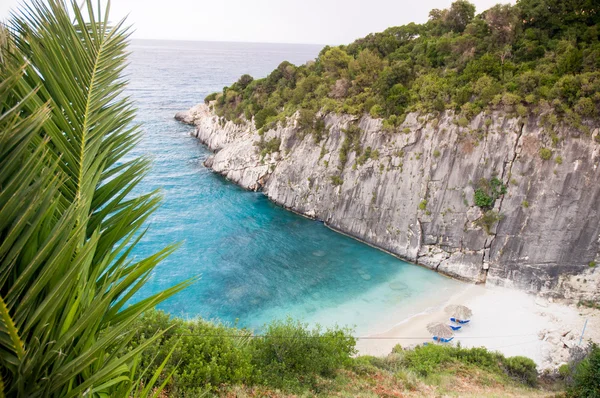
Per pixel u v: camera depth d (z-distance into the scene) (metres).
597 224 40.50
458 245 47.53
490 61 51.78
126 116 5.32
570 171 42.28
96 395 4.63
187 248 50.94
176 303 40.16
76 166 4.35
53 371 3.11
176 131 108.31
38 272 3.16
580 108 42.22
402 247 51.47
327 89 70.25
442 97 52.22
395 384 22.77
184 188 71.44
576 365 27.75
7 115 2.96
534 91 45.59
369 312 39.94
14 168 2.94
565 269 41.59
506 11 57.94
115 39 5.29
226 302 40.78
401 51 76.19
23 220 2.82
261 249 52.31
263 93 89.50
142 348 3.75
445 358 29.20
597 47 47.16
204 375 16.30
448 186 49.16
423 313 39.81
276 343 22.47
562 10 56.69
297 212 65.12
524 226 44.09
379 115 58.09
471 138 48.34
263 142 73.50
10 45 4.15
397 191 53.41
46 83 4.35
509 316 39.09
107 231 4.42
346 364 24.39
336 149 61.91
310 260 50.09
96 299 3.39
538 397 23.25
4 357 2.92
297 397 18.31
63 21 4.74
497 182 45.84
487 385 24.97
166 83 198.38
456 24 75.88
